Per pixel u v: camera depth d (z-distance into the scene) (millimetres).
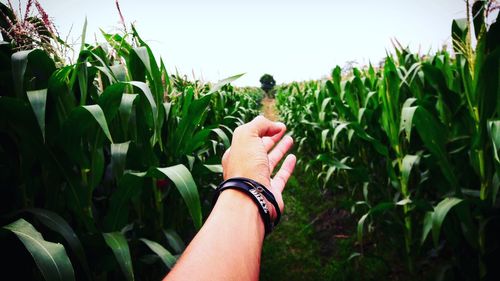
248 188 535
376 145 1799
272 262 2197
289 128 8211
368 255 1847
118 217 951
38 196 923
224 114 3270
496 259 1280
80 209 880
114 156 957
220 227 453
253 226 478
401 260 2010
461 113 1415
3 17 1001
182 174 821
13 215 755
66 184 901
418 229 1894
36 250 556
